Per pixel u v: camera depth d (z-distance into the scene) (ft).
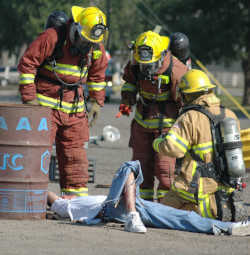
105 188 78.89
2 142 53.01
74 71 59.31
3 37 581.53
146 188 64.28
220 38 309.63
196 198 51.01
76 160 61.82
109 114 228.02
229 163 50.01
